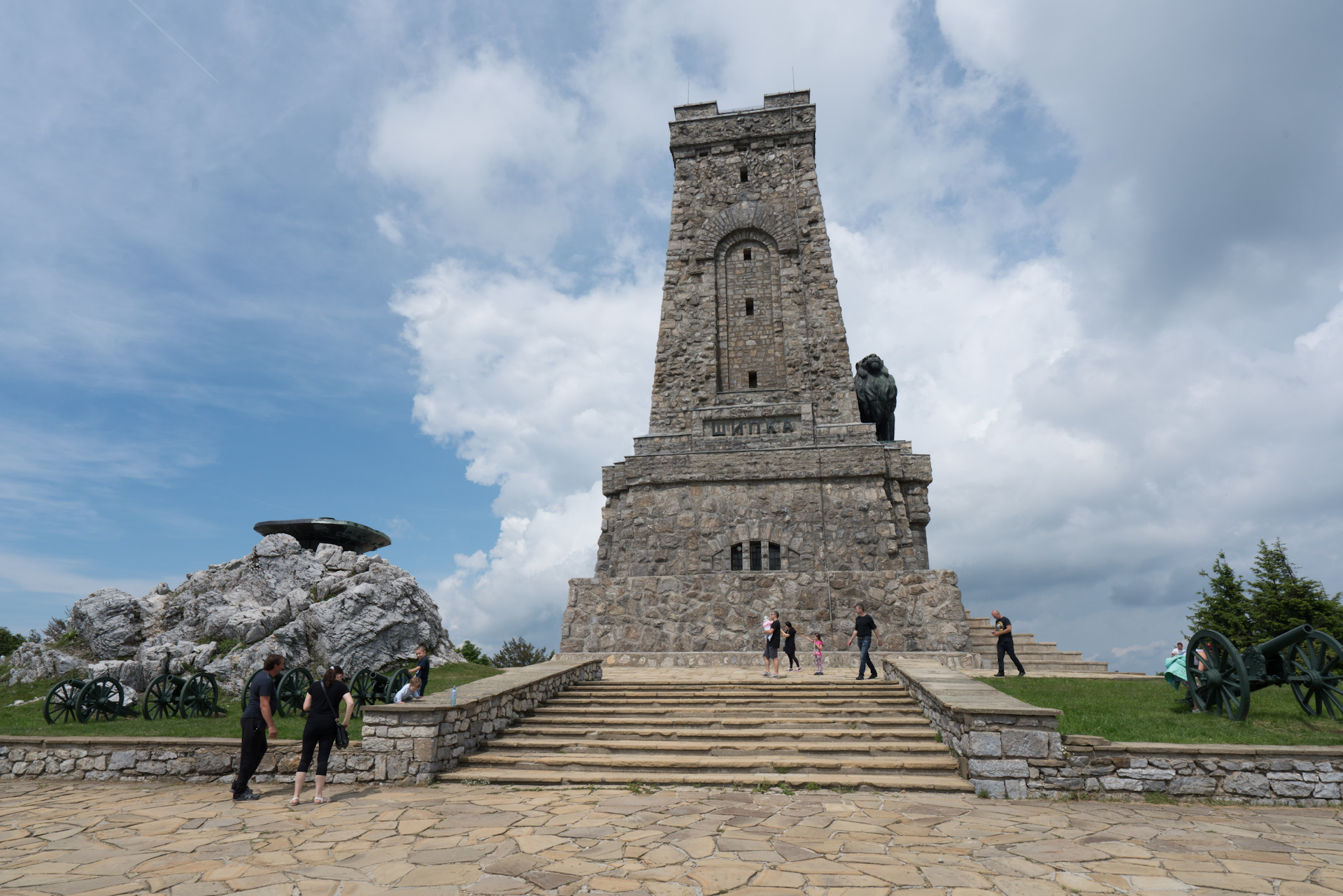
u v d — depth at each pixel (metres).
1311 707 12.48
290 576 24.53
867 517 26.27
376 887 6.70
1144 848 7.60
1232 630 31.12
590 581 25.73
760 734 12.87
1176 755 9.94
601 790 10.73
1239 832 8.21
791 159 32.91
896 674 17.00
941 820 8.80
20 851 8.07
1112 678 17.30
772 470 27.20
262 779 12.00
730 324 31.81
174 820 9.39
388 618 23.58
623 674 20.59
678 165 33.81
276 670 11.36
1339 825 8.52
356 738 13.20
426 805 9.96
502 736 13.58
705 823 8.76
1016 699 11.62
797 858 7.34
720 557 26.55
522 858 7.49
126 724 15.27
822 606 23.94
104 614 22.58
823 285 30.98
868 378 29.97
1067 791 9.99
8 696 20.48
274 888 6.72
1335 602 29.78
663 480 27.70
